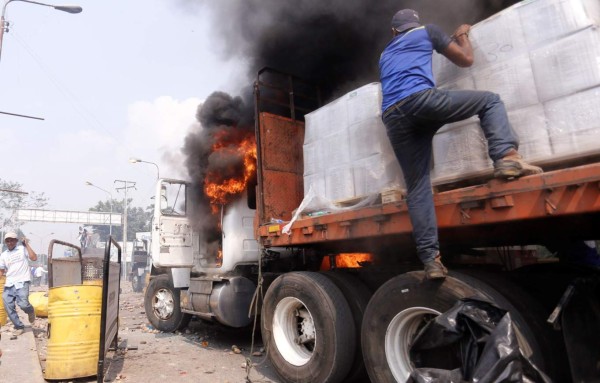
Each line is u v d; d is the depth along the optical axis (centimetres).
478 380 218
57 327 462
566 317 243
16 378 451
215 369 501
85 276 828
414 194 287
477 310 247
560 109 245
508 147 250
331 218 379
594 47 235
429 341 259
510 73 270
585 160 241
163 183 674
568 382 262
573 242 378
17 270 736
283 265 561
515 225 282
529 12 266
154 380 459
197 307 620
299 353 426
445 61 311
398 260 441
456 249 412
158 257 641
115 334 563
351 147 376
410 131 282
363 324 343
